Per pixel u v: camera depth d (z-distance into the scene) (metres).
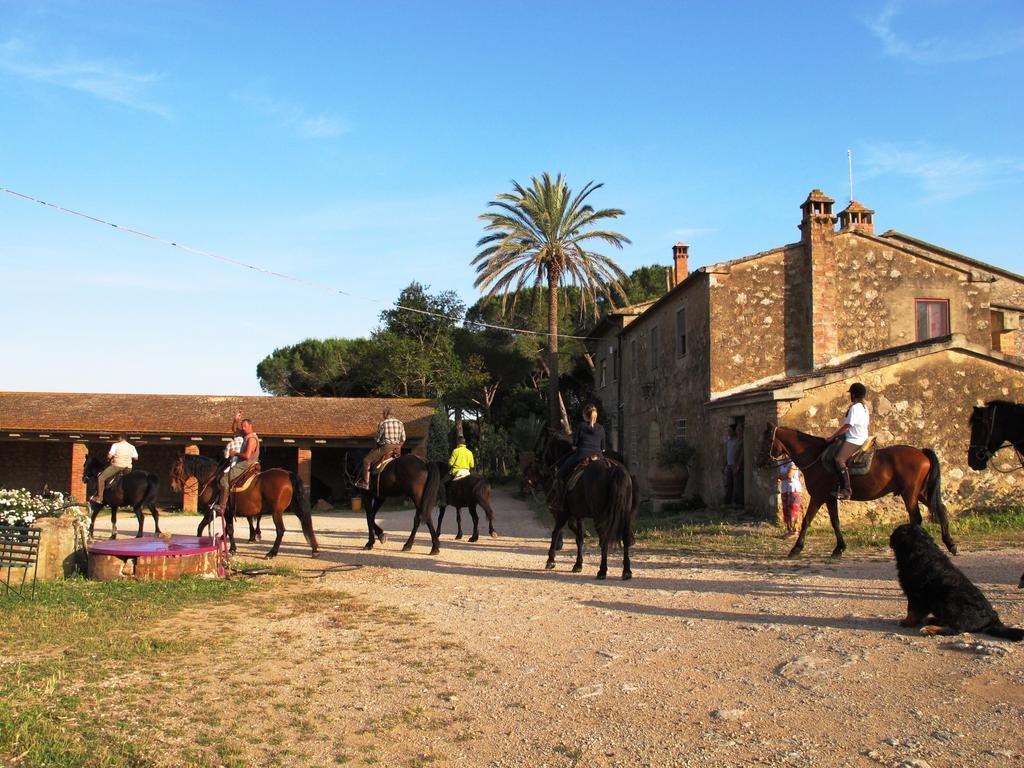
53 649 8.15
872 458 12.90
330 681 7.16
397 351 52.44
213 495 14.99
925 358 18.23
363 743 5.73
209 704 6.55
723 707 6.11
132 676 7.27
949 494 17.97
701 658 7.48
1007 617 8.23
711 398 22.91
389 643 8.50
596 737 5.67
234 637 8.74
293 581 12.37
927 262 23.58
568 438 13.71
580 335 52.09
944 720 5.58
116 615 9.68
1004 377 18.38
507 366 54.41
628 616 9.38
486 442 45.22
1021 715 5.55
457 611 10.05
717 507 22.00
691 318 25.06
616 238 37.59
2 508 12.93
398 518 26.66
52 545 12.18
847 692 6.27
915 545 8.01
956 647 7.21
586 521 22.61
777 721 5.78
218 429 30.78
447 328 55.66
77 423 30.77
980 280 23.64
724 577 11.75
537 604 10.30
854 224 29.61
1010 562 11.59
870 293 23.31
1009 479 17.95
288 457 37.69
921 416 18.11
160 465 34.62
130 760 5.41
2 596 10.60
